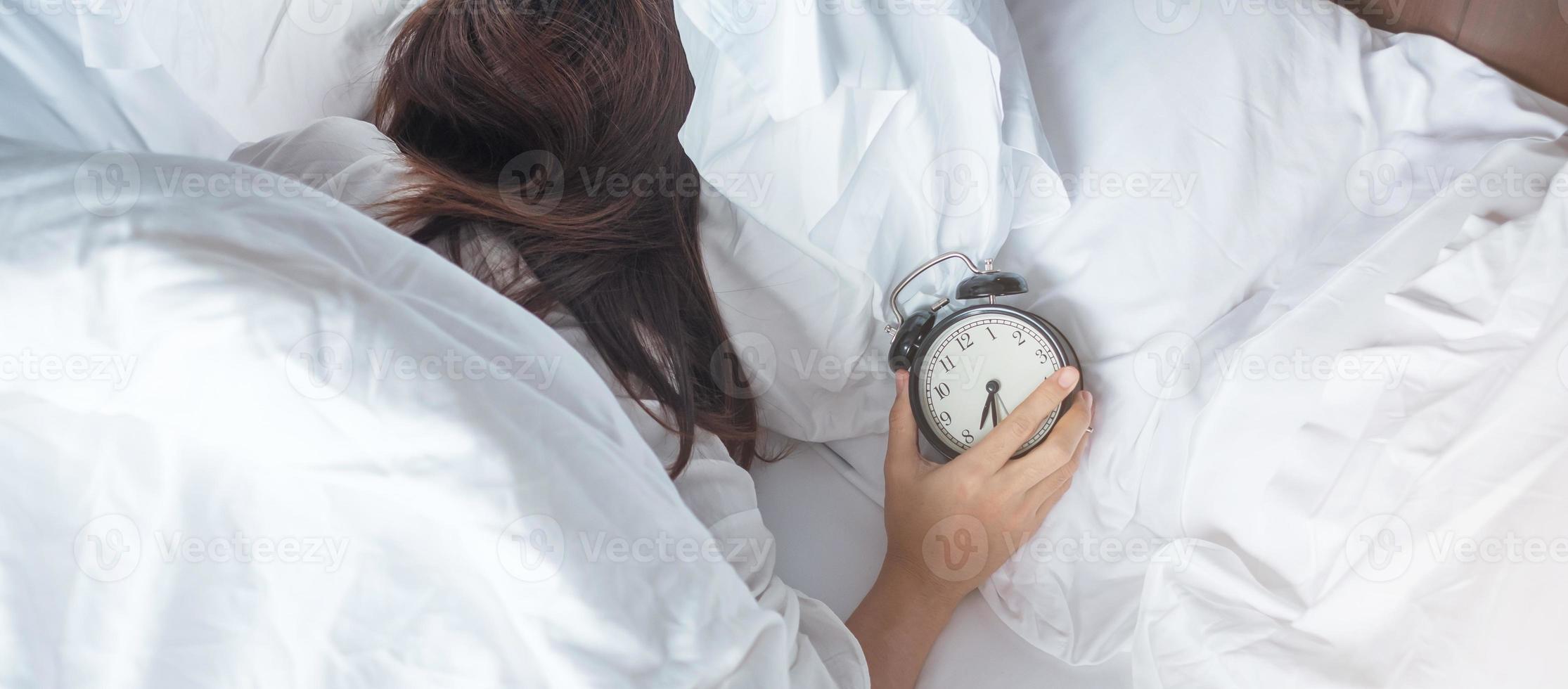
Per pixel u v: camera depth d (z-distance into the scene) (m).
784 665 0.50
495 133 0.73
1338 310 0.73
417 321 0.44
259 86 0.92
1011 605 0.78
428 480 0.42
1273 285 0.81
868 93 0.72
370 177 0.69
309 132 0.75
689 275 0.77
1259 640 0.65
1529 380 0.58
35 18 0.81
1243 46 0.82
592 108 0.72
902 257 0.84
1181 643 0.69
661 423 0.68
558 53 0.70
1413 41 0.88
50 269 0.42
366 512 0.44
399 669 0.44
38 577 0.43
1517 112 0.81
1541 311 0.64
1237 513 0.71
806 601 0.70
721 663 0.46
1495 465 0.58
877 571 0.83
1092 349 0.81
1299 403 0.70
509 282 0.67
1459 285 0.69
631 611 0.44
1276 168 0.80
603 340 0.68
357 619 0.44
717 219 0.82
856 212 0.79
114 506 0.44
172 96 0.93
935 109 0.74
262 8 0.87
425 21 0.74
